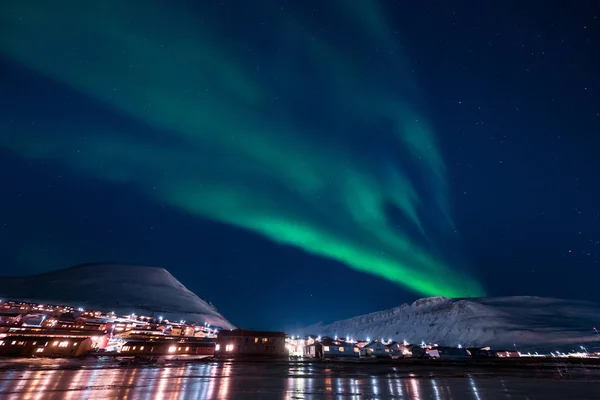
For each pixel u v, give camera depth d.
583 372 34.56
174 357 58.84
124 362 42.53
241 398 17.28
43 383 22.05
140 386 21.05
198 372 31.06
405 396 18.23
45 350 55.34
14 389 19.55
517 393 19.27
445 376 29.42
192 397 17.45
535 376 29.73
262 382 23.70
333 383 23.59
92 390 19.33
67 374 27.78
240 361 51.47
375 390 20.42
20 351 54.09
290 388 20.95
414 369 38.62
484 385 22.92
